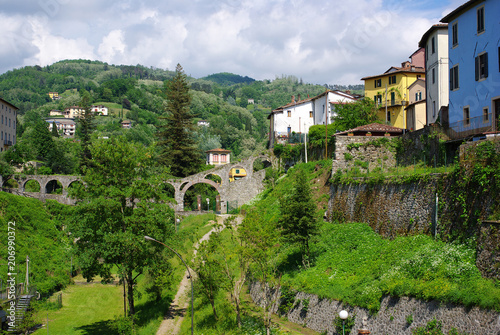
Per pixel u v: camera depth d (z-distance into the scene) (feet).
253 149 549.95
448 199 88.43
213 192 286.05
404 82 216.95
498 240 71.31
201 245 113.91
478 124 109.19
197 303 130.72
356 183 128.77
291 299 106.63
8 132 347.36
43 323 123.85
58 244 182.09
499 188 75.87
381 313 81.05
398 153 143.33
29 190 300.61
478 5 114.01
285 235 117.50
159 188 134.21
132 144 134.31
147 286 144.25
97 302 143.84
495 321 61.62
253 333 95.96
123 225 124.88
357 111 202.28
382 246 103.71
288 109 274.36
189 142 282.77
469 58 117.80
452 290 70.28
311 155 207.00
